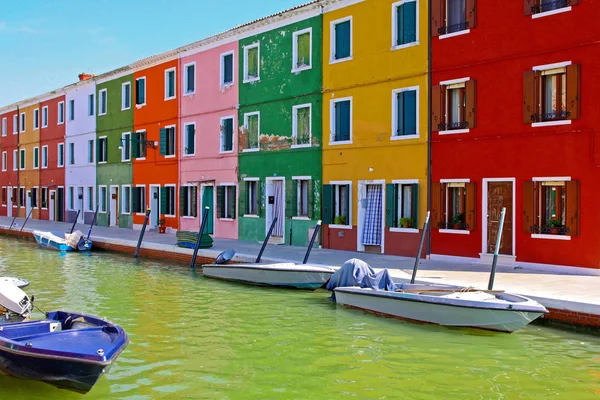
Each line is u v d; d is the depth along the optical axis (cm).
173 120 2723
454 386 762
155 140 2848
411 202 1744
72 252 2316
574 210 1355
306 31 2052
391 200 1766
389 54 1773
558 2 1394
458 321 1020
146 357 888
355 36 1881
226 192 2445
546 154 1414
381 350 920
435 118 1648
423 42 1681
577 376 793
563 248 1377
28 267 1870
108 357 705
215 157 2470
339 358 881
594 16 1335
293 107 2103
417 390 749
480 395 731
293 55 2105
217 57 2464
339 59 1931
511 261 1469
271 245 2097
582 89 1352
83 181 3466
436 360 867
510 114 1487
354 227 1884
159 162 2816
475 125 1556
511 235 1495
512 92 1484
